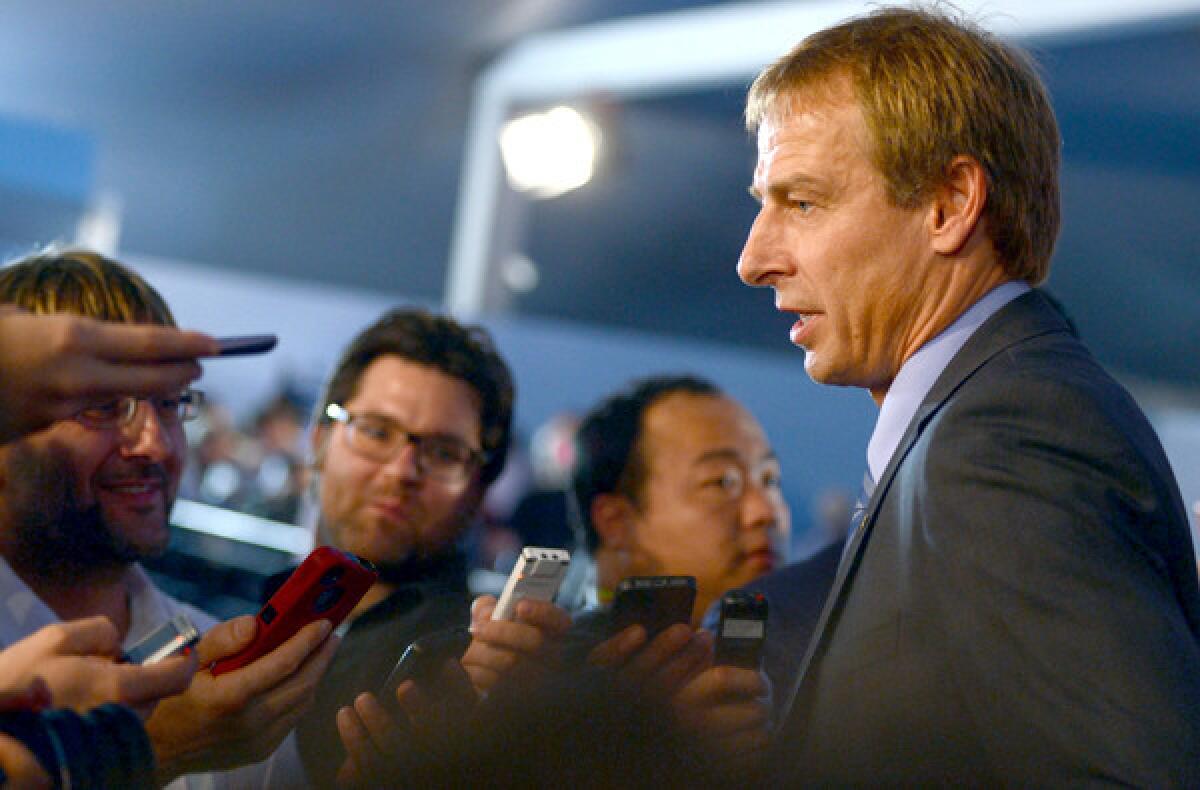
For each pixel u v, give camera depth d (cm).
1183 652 97
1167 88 673
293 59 790
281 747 140
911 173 121
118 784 84
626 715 56
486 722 55
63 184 746
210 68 812
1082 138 768
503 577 328
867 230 123
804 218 127
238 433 595
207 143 958
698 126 856
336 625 117
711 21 703
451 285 938
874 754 105
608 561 210
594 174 755
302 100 863
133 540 138
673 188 940
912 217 123
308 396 614
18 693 85
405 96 852
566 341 666
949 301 123
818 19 652
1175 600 104
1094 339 841
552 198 966
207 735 110
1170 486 111
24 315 85
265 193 1049
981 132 121
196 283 664
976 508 103
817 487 614
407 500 183
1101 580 99
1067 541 100
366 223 1093
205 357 89
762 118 132
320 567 113
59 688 91
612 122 748
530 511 537
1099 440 106
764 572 205
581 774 54
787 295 128
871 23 127
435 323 196
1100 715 94
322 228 1104
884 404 128
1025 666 98
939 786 102
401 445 184
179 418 146
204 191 1046
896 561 112
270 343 93
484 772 54
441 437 185
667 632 120
